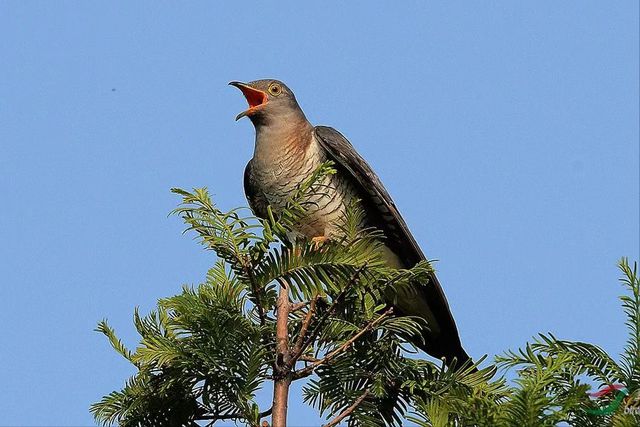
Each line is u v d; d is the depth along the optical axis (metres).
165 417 6.45
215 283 7.01
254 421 5.66
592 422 5.30
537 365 5.10
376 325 6.32
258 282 5.81
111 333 6.45
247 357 5.73
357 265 5.90
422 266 6.35
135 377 6.47
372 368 6.64
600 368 5.61
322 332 6.55
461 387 6.10
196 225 5.64
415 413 5.49
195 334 5.82
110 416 6.48
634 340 5.62
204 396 6.04
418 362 6.49
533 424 4.86
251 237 5.63
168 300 6.01
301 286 5.86
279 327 5.93
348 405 6.56
